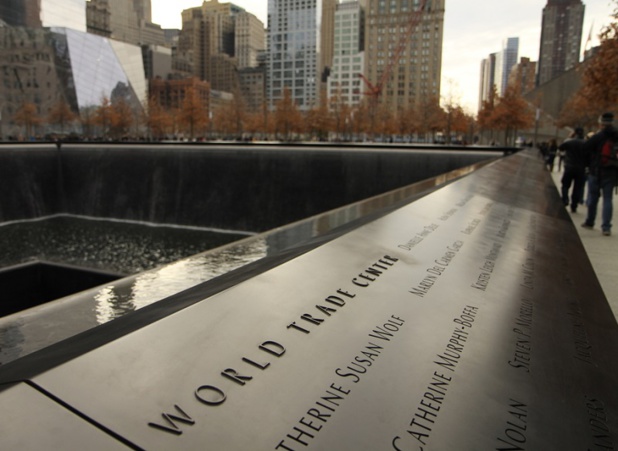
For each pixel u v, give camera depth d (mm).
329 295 2004
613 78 17625
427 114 69875
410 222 3600
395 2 139250
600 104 20031
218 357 1418
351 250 2625
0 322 1896
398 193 5965
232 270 2389
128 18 175625
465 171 9703
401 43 140375
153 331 1444
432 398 1512
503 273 2982
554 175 23219
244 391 1309
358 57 151250
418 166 15820
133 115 85250
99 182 21281
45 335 1792
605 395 1862
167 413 1161
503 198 6160
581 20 176125
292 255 2436
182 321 1533
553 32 180875
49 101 84375
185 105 62094
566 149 10523
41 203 21422
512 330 2186
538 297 2746
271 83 180500
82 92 88250
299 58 174250
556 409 1661
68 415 1073
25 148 20672
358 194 16516
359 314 1909
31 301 5984
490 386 1671
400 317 1983
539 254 3797
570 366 1998
